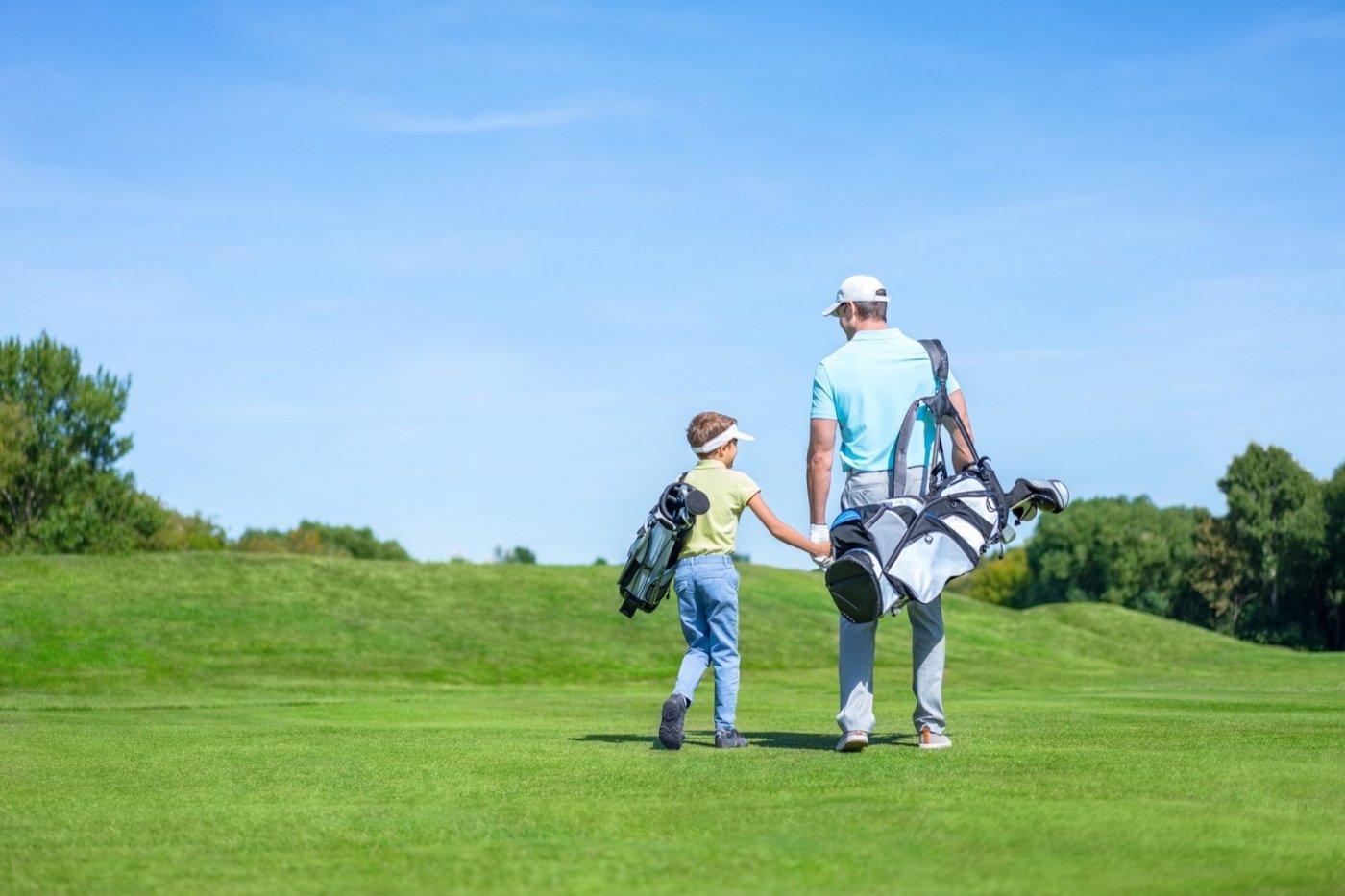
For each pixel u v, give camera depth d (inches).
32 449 1872.5
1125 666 793.6
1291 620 2490.2
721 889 91.6
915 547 179.8
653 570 207.5
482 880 96.8
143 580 829.8
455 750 194.1
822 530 197.0
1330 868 96.8
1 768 175.2
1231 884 91.4
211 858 108.2
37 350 1910.7
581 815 126.1
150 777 163.8
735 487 207.6
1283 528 2432.3
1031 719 244.7
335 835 118.4
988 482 187.0
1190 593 2819.9
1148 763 160.1
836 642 867.4
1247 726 221.8
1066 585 3004.4
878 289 197.8
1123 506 3046.3
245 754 192.5
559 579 984.9
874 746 193.0
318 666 655.8
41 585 795.4
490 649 743.1
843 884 92.8
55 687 557.9
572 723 275.7
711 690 527.5
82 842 116.0
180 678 596.1
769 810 126.3
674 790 142.1
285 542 3233.3
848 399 193.2
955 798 131.5
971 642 936.9
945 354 194.2
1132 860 99.9
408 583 917.8
